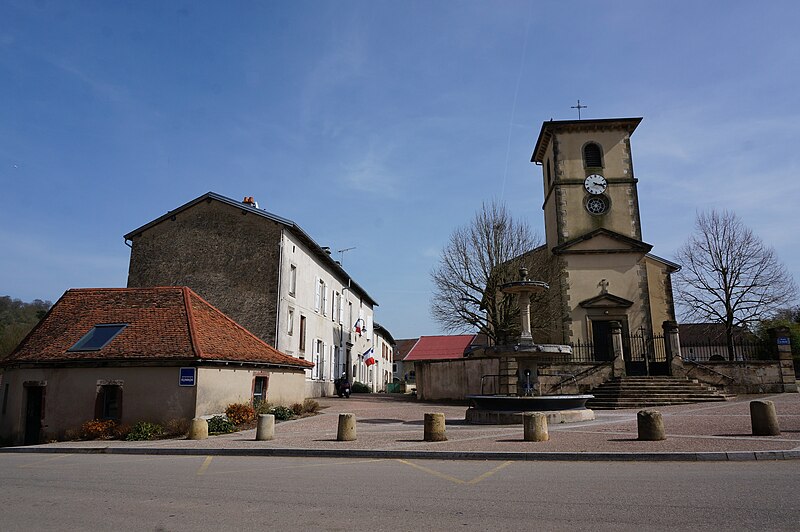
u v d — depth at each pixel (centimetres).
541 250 3177
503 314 2972
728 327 3328
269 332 2594
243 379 1939
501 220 3142
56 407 1764
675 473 844
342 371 3812
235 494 765
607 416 1767
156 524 609
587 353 2864
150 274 2772
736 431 1252
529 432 1226
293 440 1405
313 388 3061
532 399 1642
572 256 3052
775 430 1167
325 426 1731
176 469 1033
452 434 1421
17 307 4566
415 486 800
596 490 732
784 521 560
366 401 2833
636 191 3178
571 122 3225
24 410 1812
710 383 2288
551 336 3006
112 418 1742
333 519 616
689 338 4588
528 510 634
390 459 1098
